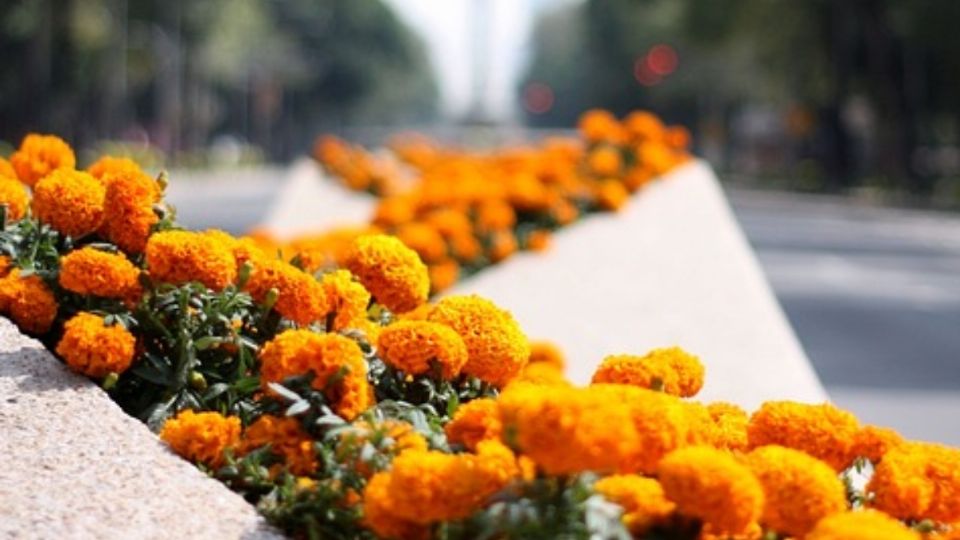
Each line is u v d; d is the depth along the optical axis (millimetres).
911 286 24969
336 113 161250
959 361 15930
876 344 17250
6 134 68250
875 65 64125
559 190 16953
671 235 15523
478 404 4227
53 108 70438
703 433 4410
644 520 3684
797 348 10234
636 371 4617
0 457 4402
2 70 67750
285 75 130750
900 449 4324
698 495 3527
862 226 43219
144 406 4988
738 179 90812
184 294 4969
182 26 88125
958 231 41438
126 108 90750
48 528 3996
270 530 4105
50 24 64125
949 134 81500
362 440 4133
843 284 24875
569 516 3539
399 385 4801
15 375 4898
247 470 4371
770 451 3885
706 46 73000
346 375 4414
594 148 20844
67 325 4957
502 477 3656
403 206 13570
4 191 5777
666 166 20016
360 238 5512
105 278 5031
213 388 4906
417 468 3662
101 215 5504
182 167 82938
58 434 4562
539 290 12305
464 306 4910
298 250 6090
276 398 4551
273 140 136500
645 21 107000
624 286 12531
